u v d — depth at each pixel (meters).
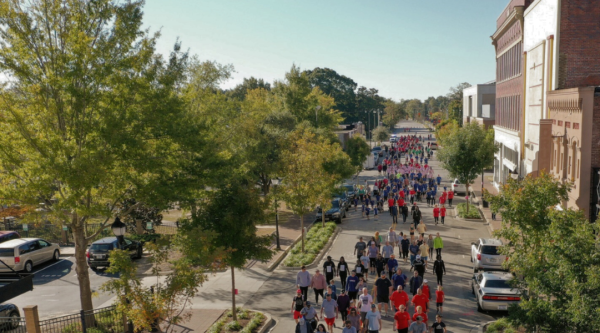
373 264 22.14
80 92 14.50
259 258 16.80
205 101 28.56
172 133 15.84
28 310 13.70
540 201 12.98
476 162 36.28
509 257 13.64
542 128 25.19
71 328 14.98
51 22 15.11
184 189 16.42
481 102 82.62
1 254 23.78
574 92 20.84
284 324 16.41
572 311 9.38
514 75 41.72
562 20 28.08
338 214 35.06
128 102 15.53
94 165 13.91
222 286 21.03
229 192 16.61
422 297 14.91
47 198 16.28
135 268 12.55
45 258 25.75
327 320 14.88
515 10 37.81
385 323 15.98
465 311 17.06
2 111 14.51
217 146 21.89
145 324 11.98
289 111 55.91
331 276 18.89
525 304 10.89
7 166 14.50
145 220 30.23
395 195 38.06
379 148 94.06
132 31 15.45
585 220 11.05
